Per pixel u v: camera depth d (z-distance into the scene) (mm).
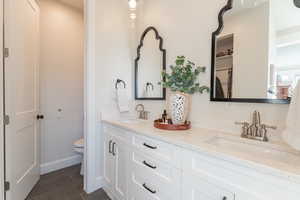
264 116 1155
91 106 1923
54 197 1827
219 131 1371
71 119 2691
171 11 1763
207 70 1457
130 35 2236
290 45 1048
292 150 953
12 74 1566
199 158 965
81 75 2807
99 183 1998
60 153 2561
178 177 1086
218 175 877
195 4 1537
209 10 1437
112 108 2096
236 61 1272
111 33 2070
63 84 2590
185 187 1045
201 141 1062
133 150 1479
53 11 2443
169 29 1788
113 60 2096
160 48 1878
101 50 1990
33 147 2018
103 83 2018
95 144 1963
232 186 816
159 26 1905
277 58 1098
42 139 2363
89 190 1915
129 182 1526
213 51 1389
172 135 1223
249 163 743
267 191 707
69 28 2631
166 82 1539
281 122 1083
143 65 2115
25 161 1815
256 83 1181
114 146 1763
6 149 1517
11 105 1555
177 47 1706
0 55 1460
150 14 2020
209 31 1438
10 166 1535
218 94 1380
